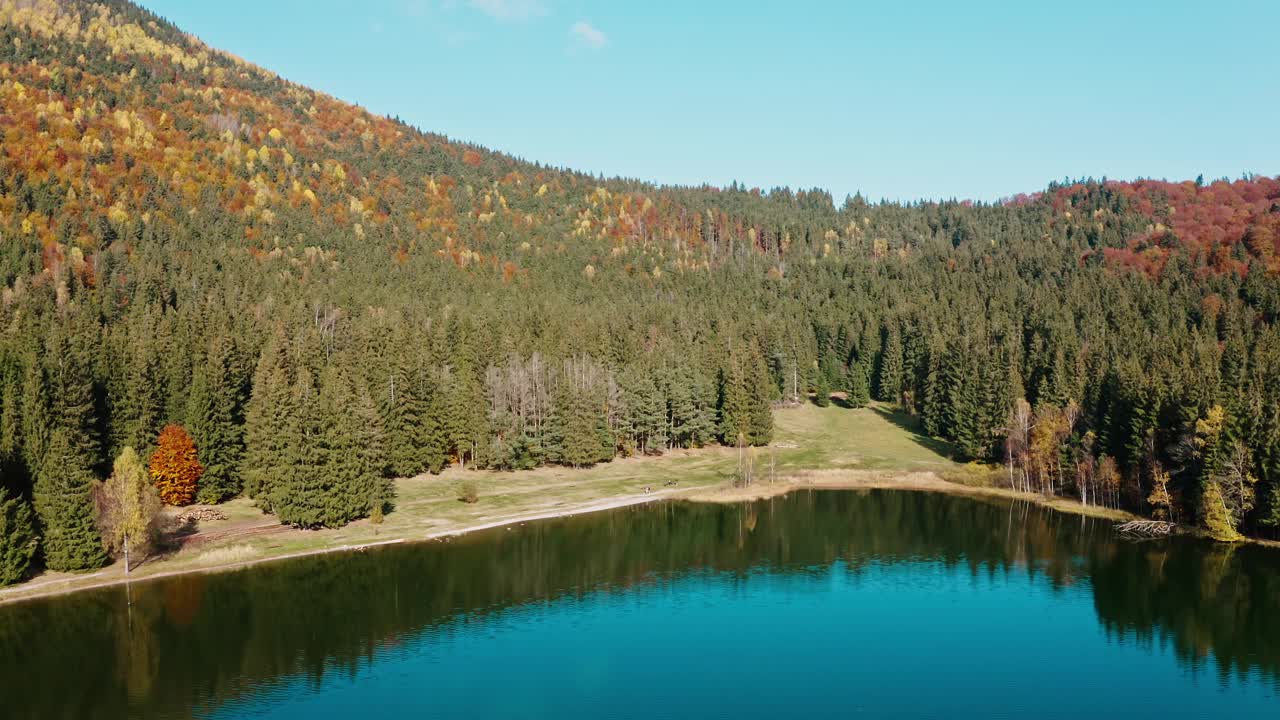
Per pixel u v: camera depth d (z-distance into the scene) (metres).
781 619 63.53
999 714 47.38
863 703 48.66
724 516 100.44
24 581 67.31
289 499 84.69
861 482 121.44
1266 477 80.25
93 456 87.06
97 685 50.44
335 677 52.09
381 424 105.12
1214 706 48.31
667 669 53.59
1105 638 59.12
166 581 70.06
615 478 121.44
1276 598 66.81
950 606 66.38
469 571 75.69
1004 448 124.38
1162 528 86.94
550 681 51.72
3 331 119.19
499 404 122.31
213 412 95.50
